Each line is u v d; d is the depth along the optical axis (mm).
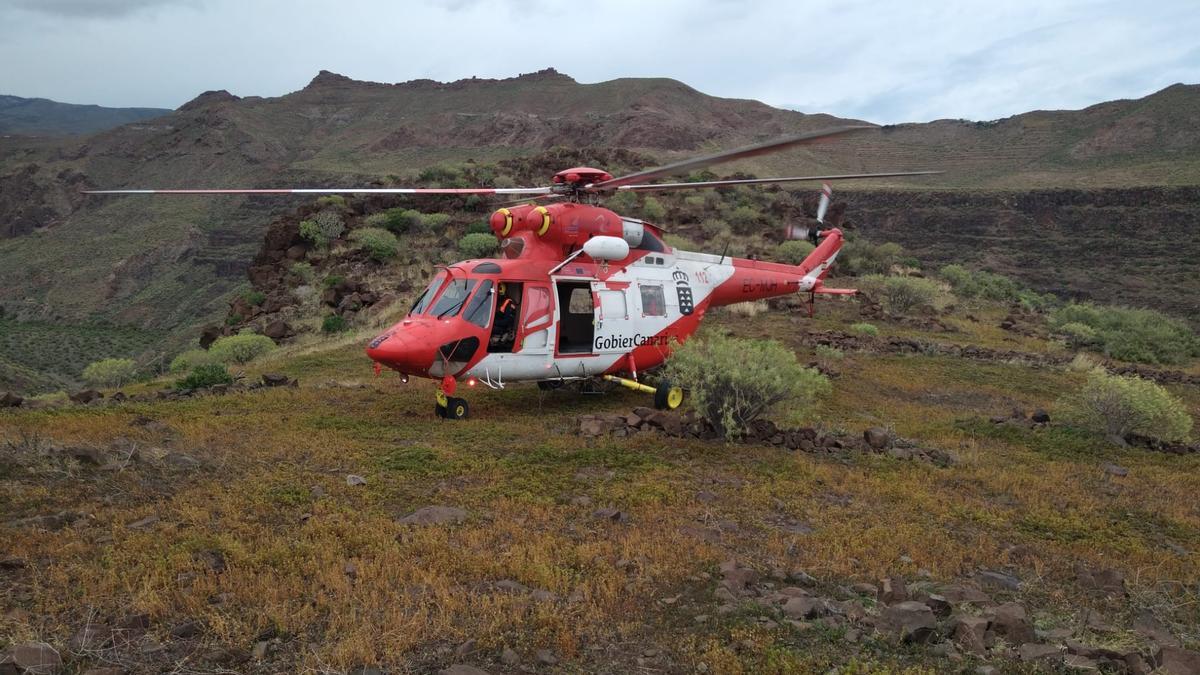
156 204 192125
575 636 4703
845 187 159250
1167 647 4816
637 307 14195
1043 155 186625
